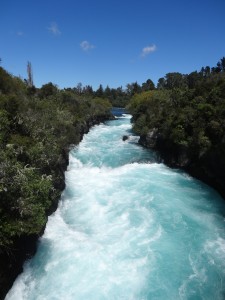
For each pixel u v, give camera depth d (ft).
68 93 138.51
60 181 57.11
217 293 34.73
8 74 79.30
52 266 38.19
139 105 146.41
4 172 33.30
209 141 70.79
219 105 75.92
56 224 48.06
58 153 58.65
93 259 39.63
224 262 40.09
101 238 44.83
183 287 35.27
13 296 33.27
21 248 36.81
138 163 84.43
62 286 34.94
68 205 55.47
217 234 47.34
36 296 33.58
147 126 109.60
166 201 58.18
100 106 189.98
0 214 32.60
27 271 37.27
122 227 48.03
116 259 39.83
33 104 73.31
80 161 82.58
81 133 111.34
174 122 84.84
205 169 71.46
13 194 34.50
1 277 31.32
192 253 41.78
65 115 87.81
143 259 39.91
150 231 47.01
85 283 35.37
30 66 128.47
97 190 62.64
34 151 45.27
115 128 150.00
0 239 30.96
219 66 221.66
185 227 48.73
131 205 55.67
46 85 124.16
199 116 77.87
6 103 50.24
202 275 37.42
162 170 79.66
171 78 259.19
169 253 41.47
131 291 34.24
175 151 84.74
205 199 61.31
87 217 51.21
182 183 70.18
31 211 35.73
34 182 39.32
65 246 42.22
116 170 78.28
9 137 44.55
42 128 55.52
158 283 35.70
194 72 189.47
